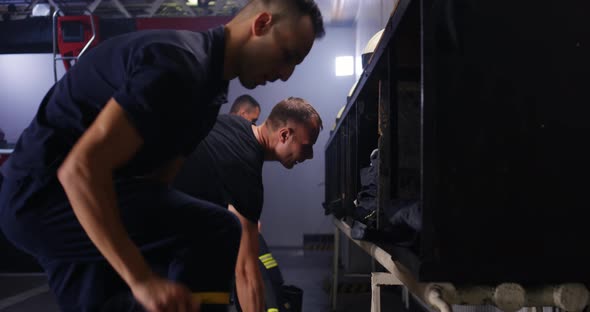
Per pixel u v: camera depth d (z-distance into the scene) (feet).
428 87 3.02
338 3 23.59
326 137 26.78
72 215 3.45
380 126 4.95
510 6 3.06
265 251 7.20
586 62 3.06
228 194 5.99
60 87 3.53
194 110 3.39
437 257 2.97
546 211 3.01
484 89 3.04
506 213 3.00
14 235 3.61
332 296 12.44
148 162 3.61
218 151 6.03
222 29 3.53
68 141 3.41
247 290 6.06
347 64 25.86
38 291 14.39
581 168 3.03
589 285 3.00
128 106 2.80
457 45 3.04
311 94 26.91
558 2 3.07
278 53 3.53
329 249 25.21
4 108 27.58
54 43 17.39
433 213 2.99
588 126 3.05
